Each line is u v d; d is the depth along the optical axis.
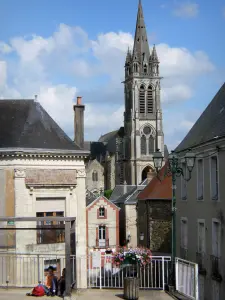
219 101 28.12
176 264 18.11
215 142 23.59
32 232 25.91
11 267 25.23
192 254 27.59
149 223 37.59
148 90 112.38
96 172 117.75
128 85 113.94
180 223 30.20
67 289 17.00
